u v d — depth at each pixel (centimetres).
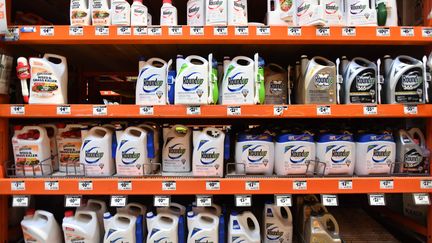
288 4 145
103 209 158
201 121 208
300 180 139
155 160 160
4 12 137
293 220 180
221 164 145
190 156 159
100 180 140
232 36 141
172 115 141
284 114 140
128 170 146
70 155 159
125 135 148
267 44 167
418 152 147
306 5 142
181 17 206
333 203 142
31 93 143
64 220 146
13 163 160
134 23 143
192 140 160
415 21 170
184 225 150
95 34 141
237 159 149
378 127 165
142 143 146
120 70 240
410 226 168
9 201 165
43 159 149
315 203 162
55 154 162
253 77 142
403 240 174
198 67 138
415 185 140
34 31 141
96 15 144
